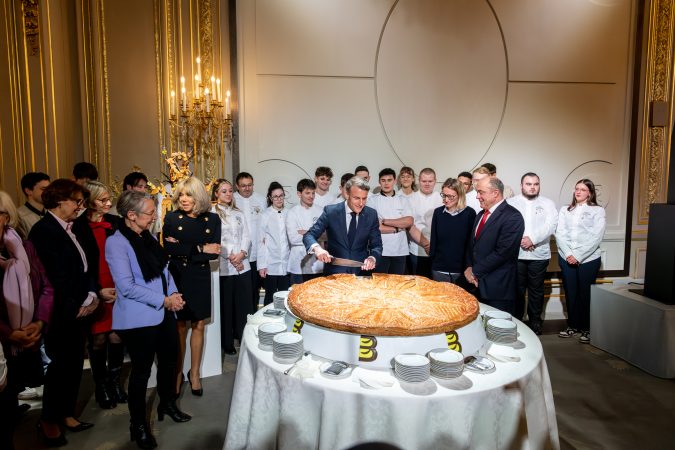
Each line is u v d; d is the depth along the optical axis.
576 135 4.74
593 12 4.63
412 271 4.29
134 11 3.99
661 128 4.81
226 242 3.41
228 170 4.29
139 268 2.17
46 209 2.26
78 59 3.89
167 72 4.06
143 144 4.09
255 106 4.28
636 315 3.29
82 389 2.93
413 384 1.59
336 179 4.48
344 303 2.00
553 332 4.14
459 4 4.47
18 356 2.05
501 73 4.58
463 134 4.60
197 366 2.81
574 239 3.98
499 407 1.60
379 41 4.40
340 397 1.55
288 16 4.26
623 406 2.73
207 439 2.35
